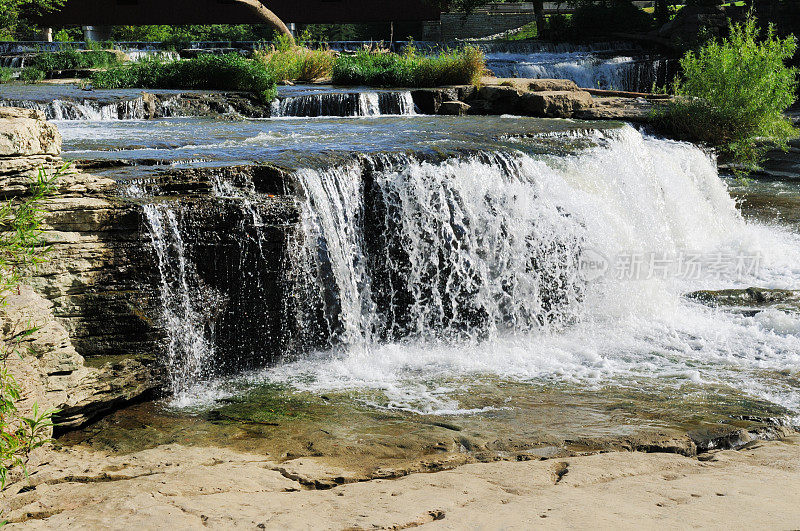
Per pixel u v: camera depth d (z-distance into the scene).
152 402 7.66
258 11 36.72
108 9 42.19
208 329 8.35
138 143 11.85
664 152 15.95
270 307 8.76
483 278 10.56
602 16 40.53
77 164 9.00
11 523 4.73
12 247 6.26
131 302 7.70
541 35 41.91
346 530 4.41
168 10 42.22
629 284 11.26
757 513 4.29
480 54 23.44
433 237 10.30
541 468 5.61
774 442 6.42
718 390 7.95
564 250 11.12
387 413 7.29
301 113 19.97
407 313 10.23
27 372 6.12
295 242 8.81
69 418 6.73
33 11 40.72
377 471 5.80
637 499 4.66
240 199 8.47
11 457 5.24
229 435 6.72
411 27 48.62
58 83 24.81
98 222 7.53
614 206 12.81
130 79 22.45
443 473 5.57
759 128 19.73
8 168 6.74
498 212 10.81
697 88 20.50
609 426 6.86
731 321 10.54
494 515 4.47
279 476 5.63
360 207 10.16
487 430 6.77
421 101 20.52
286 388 8.09
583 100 20.19
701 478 5.10
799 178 19.41
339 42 38.84
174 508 4.82
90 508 4.89
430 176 10.43
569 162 12.52
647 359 9.14
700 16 34.69
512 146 12.48
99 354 7.56
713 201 16.27
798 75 30.67
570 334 10.36
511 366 8.93
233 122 17.02
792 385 8.12
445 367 8.88
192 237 8.16
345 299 9.66
